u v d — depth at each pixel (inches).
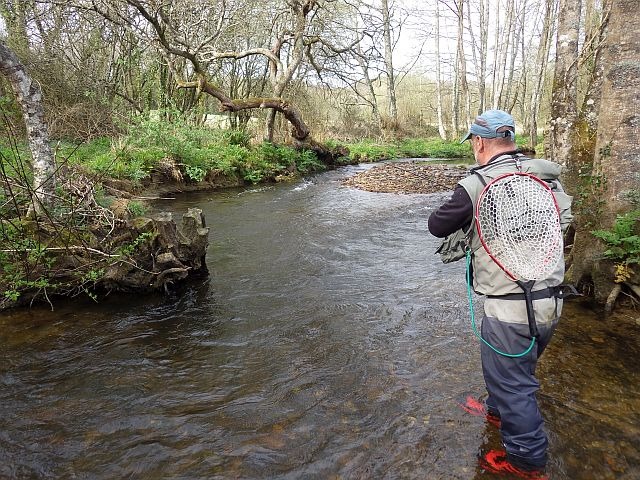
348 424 120.9
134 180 409.4
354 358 153.8
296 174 625.9
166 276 207.2
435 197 456.4
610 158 182.9
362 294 208.1
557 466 104.4
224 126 730.8
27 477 105.1
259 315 188.1
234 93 797.2
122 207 223.3
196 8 519.8
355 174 648.4
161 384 140.7
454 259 110.4
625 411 122.5
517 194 94.5
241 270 240.2
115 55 625.9
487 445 112.0
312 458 109.3
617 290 178.9
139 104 628.7
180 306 197.0
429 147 1054.4
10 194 196.5
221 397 133.8
